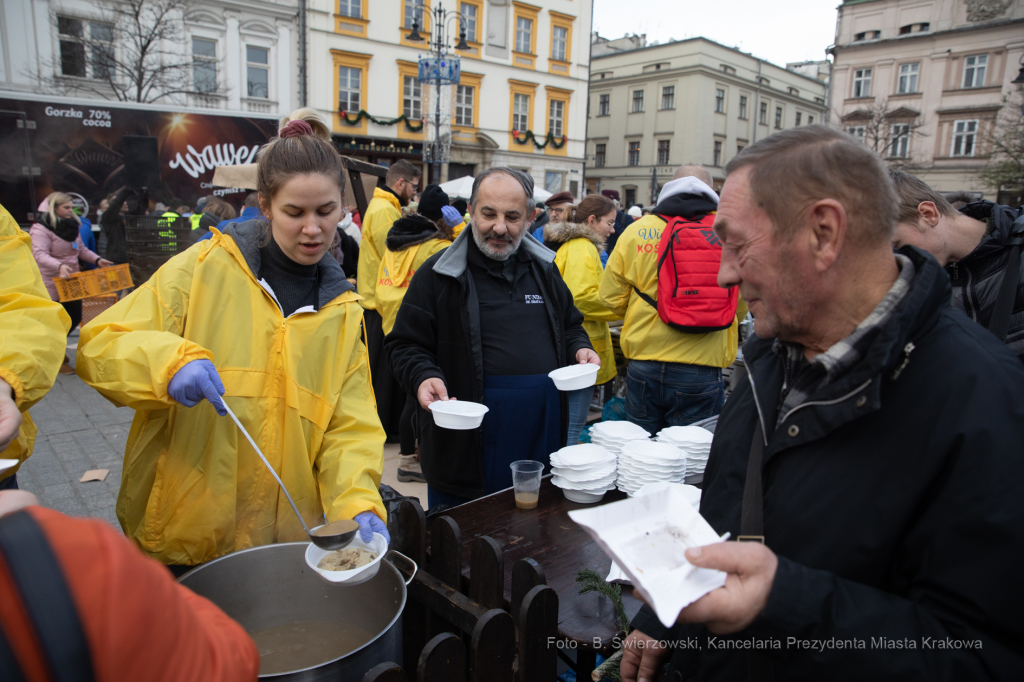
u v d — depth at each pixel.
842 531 0.88
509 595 1.47
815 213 0.88
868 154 0.89
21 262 1.42
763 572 0.80
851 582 0.84
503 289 2.46
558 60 25.95
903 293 0.90
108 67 16.11
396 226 4.03
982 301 2.06
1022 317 1.95
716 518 1.13
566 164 27.28
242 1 18.48
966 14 31.25
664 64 36.66
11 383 1.25
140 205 8.02
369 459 1.56
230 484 1.47
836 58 35.09
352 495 1.47
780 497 0.96
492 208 2.30
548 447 2.47
